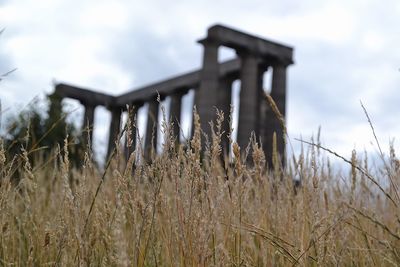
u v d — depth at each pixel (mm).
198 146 2373
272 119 32719
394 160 2939
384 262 2938
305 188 2988
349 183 3410
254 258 2938
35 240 3057
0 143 2787
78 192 2492
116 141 2363
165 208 2504
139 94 41875
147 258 2691
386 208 3613
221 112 2426
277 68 34125
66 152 2445
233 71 36219
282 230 3113
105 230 2535
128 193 2377
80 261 2408
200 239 2232
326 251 2584
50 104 11203
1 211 2789
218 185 2512
